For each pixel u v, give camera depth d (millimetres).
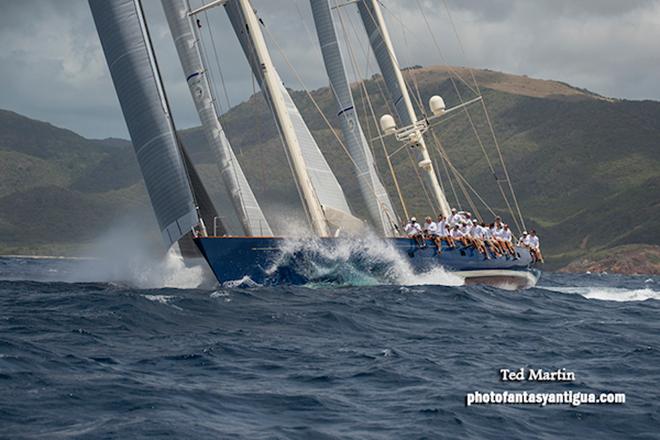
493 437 21641
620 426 22906
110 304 39844
